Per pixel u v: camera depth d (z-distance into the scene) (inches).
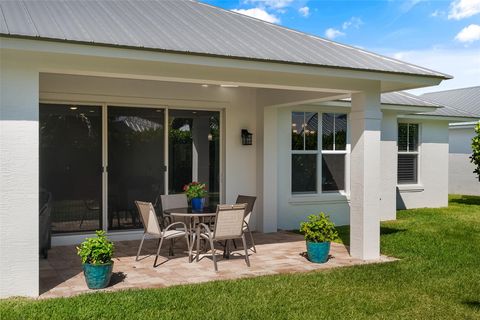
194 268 284.2
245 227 334.6
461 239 392.5
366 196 313.4
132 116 382.0
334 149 483.2
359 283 253.6
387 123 515.5
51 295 225.6
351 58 308.7
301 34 360.5
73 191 362.0
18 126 220.5
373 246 315.6
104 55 223.3
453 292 241.0
